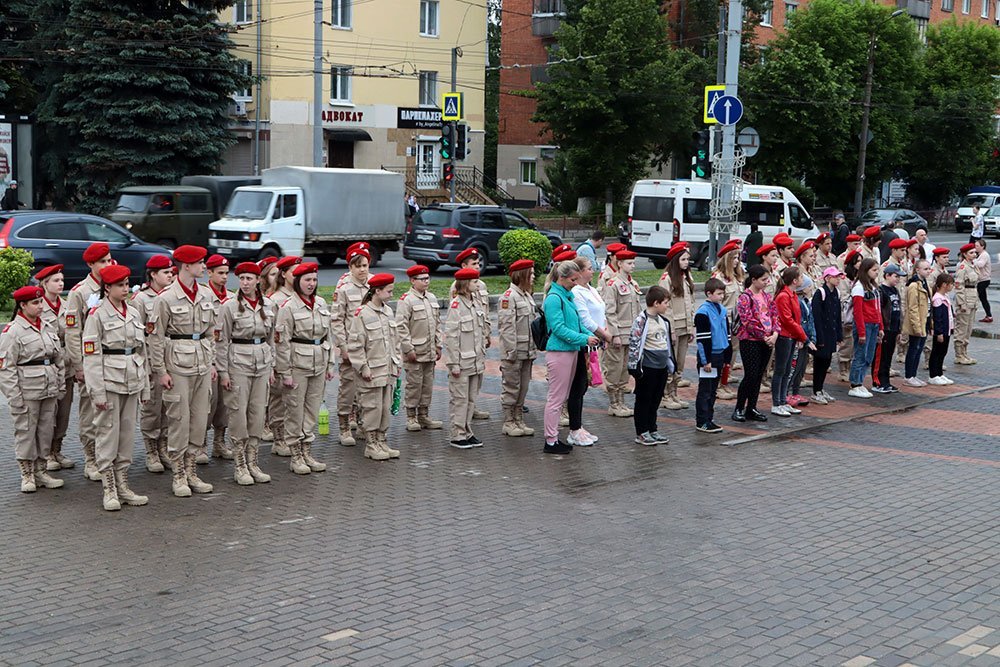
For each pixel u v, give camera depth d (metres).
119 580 7.45
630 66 45.94
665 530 8.65
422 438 12.00
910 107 55.09
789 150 50.12
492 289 25.33
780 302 12.99
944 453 11.41
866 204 59.38
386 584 7.38
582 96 45.72
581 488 9.93
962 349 17.48
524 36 57.75
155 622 6.70
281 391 10.55
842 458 11.16
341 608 6.93
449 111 36.19
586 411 13.62
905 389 15.25
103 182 38.53
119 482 9.27
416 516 9.01
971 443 11.89
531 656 6.20
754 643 6.41
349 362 11.47
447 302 22.31
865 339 14.43
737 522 8.88
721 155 23.61
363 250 11.66
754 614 6.87
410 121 48.31
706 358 12.08
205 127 39.16
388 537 8.44
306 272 10.27
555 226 47.50
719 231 23.52
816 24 52.72
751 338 12.62
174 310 9.40
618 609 6.93
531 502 9.45
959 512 9.23
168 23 37.53
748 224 31.47
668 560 7.91
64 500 9.45
